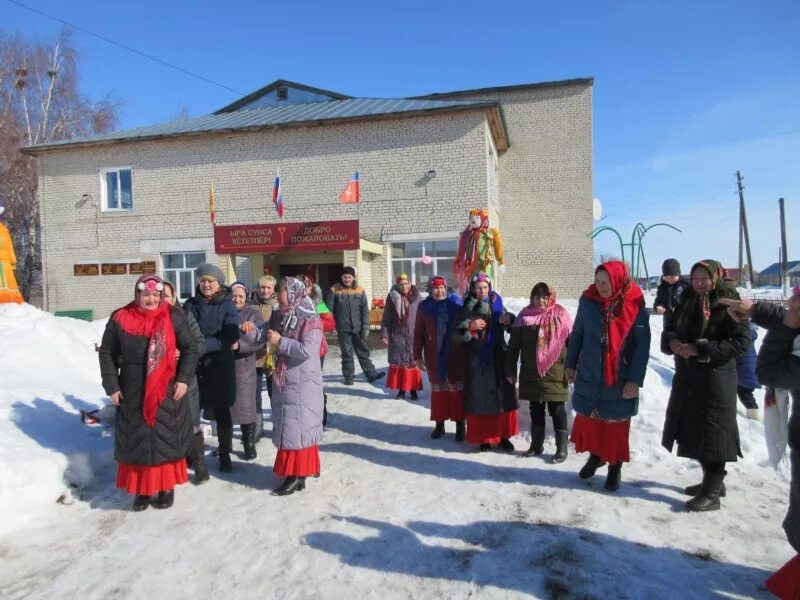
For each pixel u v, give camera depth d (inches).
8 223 962.1
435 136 594.9
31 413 201.2
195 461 176.1
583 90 700.0
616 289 162.4
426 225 598.2
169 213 675.4
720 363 144.8
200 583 120.2
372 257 611.5
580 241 705.0
